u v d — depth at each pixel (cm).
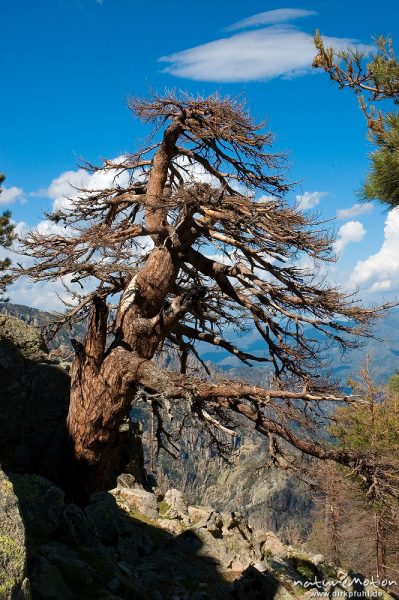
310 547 3111
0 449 1573
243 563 1330
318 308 1543
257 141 1627
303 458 1301
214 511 1661
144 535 1345
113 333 1616
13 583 654
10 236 2584
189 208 1457
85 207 1733
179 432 1566
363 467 1229
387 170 985
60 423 1644
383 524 2355
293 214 1523
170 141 1620
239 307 1789
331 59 1062
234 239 1569
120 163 1795
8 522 706
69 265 1467
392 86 1027
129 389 1487
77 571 927
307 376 1542
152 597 1031
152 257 1593
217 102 1566
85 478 1526
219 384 1382
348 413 2378
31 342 1762
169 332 1591
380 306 1522
